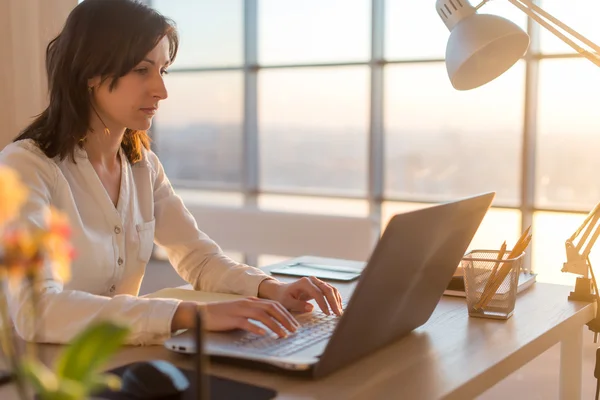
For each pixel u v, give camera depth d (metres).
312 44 4.04
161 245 1.75
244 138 4.32
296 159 4.18
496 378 1.12
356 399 0.96
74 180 1.49
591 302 1.52
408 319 1.21
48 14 3.06
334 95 4.01
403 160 3.88
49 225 0.60
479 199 1.20
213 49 4.34
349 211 4.05
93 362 0.58
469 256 1.54
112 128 1.54
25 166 1.41
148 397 0.94
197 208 4.44
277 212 4.14
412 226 0.99
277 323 1.18
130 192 1.61
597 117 3.35
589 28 3.24
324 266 1.86
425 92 3.77
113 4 1.45
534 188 3.56
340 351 1.04
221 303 1.21
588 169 3.41
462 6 1.55
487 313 1.38
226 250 4.36
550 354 3.26
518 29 1.52
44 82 3.10
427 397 0.97
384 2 3.81
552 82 3.43
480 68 1.58
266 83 4.21
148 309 1.20
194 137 4.50
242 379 1.03
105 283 1.53
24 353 1.14
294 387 1.00
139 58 1.45
